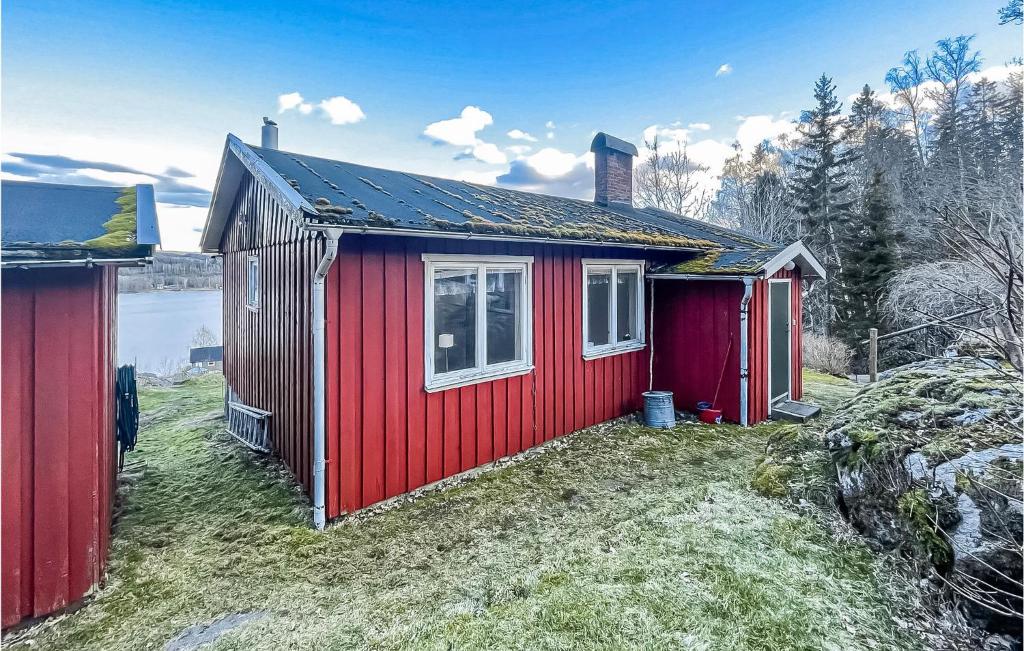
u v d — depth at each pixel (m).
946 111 19.28
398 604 2.92
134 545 3.65
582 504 4.30
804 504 3.97
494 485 4.79
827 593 2.88
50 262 2.46
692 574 3.12
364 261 4.21
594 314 6.71
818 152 21.89
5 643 2.57
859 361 14.73
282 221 5.02
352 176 5.51
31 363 2.64
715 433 6.42
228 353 7.93
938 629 2.55
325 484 3.97
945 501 2.94
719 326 7.00
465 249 4.98
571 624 2.68
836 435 4.16
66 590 2.81
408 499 4.50
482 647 2.53
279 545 3.66
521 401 5.66
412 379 4.59
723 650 2.45
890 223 15.87
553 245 5.97
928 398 4.00
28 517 2.68
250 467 5.30
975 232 2.77
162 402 8.98
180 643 2.60
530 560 3.38
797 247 7.23
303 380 4.45
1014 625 2.43
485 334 5.25
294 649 2.55
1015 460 2.84
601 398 6.79
